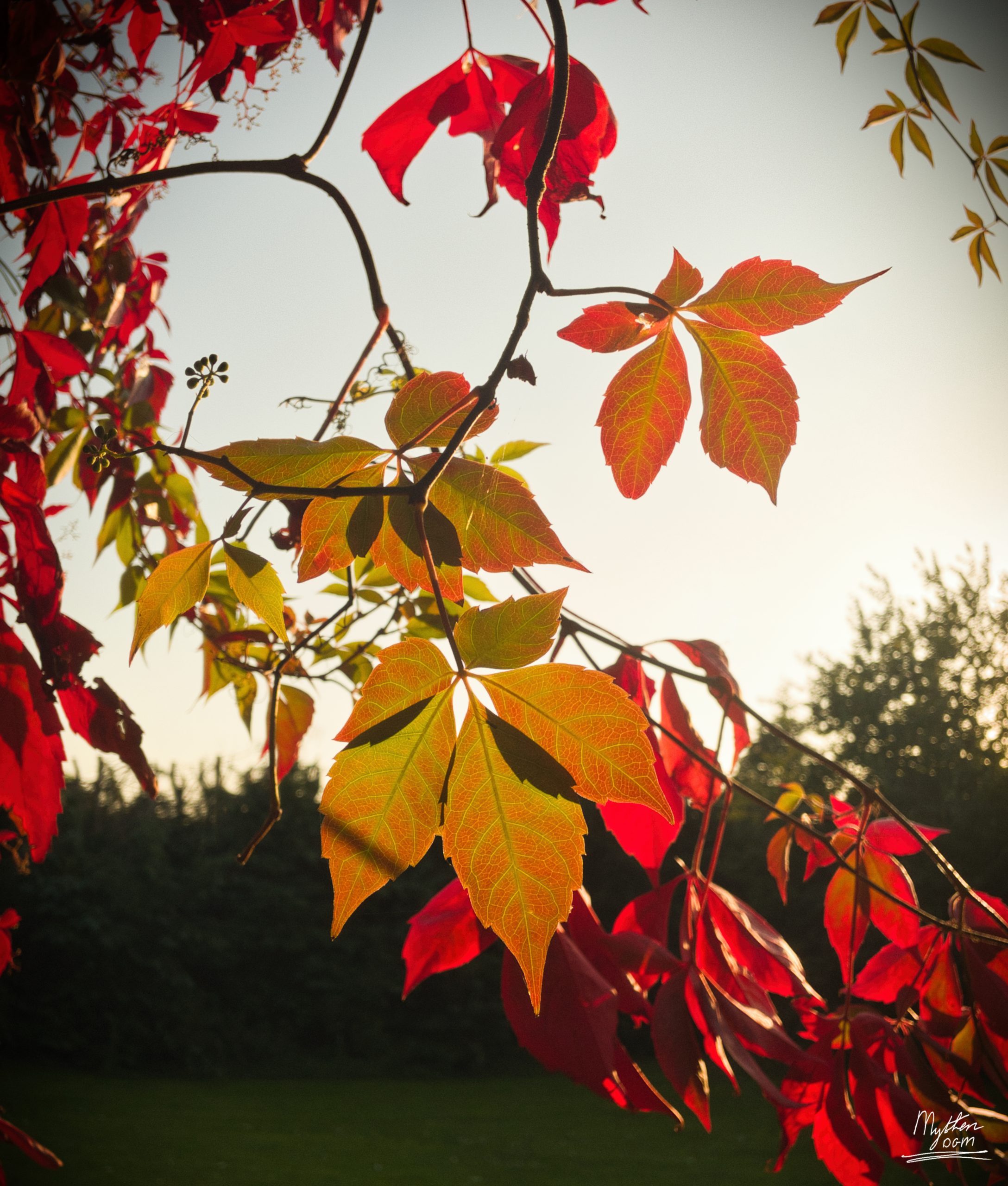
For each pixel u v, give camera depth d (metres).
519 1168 10.34
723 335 0.67
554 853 0.54
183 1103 13.75
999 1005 0.82
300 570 0.62
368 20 0.77
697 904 0.79
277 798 0.66
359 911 17.08
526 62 0.85
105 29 0.93
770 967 0.80
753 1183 9.31
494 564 0.62
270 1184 9.65
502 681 0.55
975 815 7.91
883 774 10.82
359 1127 12.51
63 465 1.12
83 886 15.75
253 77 0.94
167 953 16.22
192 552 0.62
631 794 0.54
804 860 7.64
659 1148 11.01
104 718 0.82
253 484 0.59
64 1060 15.56
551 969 0.71
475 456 0.94
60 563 0.81
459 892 0.77
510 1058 16.41
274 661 1.04
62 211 0.88
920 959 0.92
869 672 11.89
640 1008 0.73
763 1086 0.69
